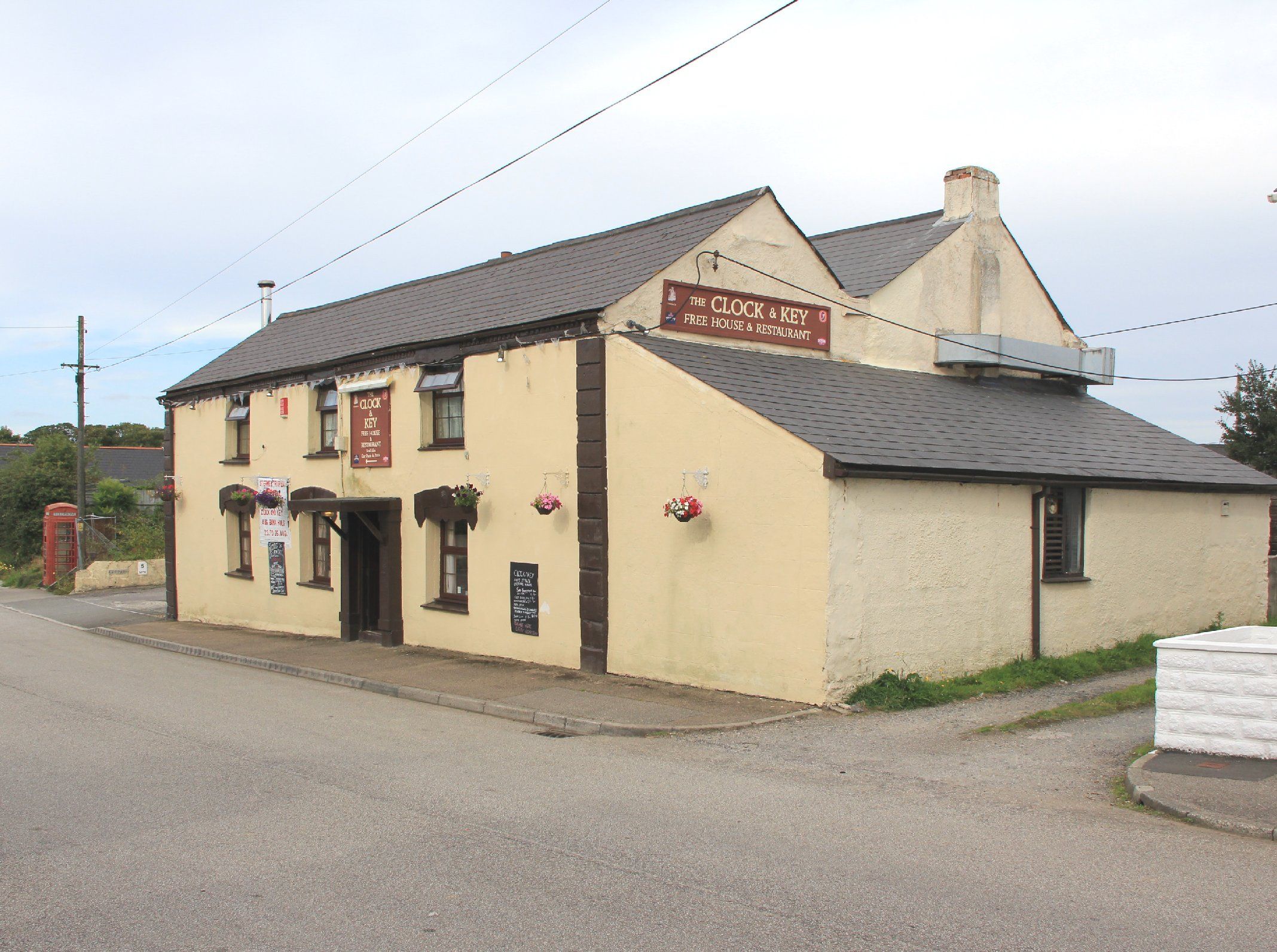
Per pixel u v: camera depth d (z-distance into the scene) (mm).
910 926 5012
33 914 5402
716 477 12055
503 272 18172
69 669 16016
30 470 40188
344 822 7027
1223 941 4785
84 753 9414
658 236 15469
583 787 7961
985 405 16000
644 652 13008
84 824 7059
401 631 17297
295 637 19453
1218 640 8516
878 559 11344
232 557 22156
